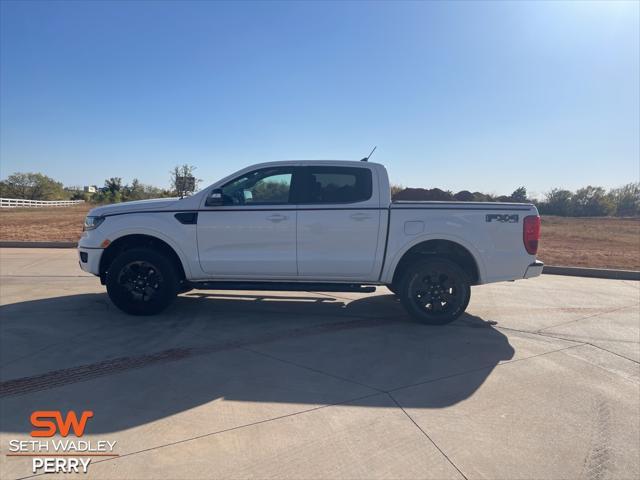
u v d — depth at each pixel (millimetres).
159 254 5492
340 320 5754
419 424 3166
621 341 5078
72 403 3385
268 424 3129
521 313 6250
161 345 4668
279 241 5438
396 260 5418
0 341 4691
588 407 3467
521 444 2936
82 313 5773
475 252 5395
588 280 9031
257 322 5594
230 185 5574
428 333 5277
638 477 2609
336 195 5477
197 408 3340
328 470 2613
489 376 4043
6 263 9812
